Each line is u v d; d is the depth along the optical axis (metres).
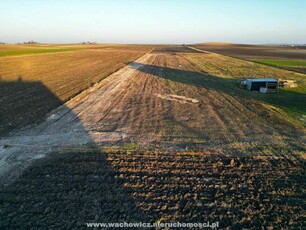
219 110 15.18
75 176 7.84
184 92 19.98
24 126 11.78
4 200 6.70
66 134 11.02
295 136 11.34
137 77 27.09
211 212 6.46
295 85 22.88
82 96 18.06
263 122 13.09
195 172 8.29
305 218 6.36
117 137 10.86
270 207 6.72
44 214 6.21
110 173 8.07
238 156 9.43
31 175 7.85
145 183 7.59
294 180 8.00
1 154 9.10
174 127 12.22
